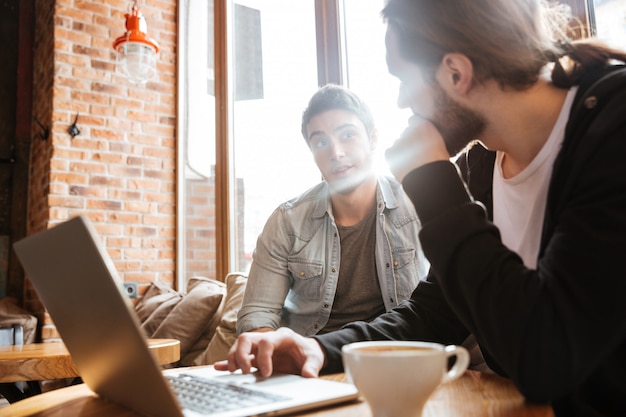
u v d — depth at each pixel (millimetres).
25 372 1619
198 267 3824
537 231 843
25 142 4430
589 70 781
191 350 2887
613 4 1617
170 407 580
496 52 752
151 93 4047
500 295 639
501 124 807
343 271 1768
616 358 674
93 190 3736
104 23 3918
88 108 3789
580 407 698
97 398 791
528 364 625
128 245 3816
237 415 614
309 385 768
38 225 3873
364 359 555
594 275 599
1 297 4203
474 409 652
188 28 4152
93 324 633
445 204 709
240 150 3594
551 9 875
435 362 552
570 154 719
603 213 615
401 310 1056
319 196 1879
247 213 3498
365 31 2760
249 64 3566
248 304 1797
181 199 4035
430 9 775
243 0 3688
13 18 4555
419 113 819
